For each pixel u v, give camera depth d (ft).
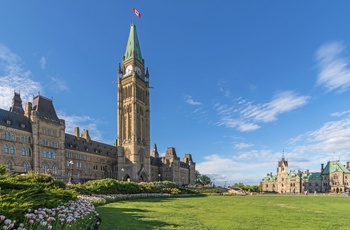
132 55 502.79
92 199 111.96
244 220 74.28
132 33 526.98
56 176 271.90
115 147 490.90
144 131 498.28
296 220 76.69
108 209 92.02
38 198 46.83
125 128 473.26
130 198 154.81
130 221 64.85
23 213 37.55
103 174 426.51
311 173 589.73
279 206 127.95
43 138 298.97
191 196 223.30
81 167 381.40
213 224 65.41
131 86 481.87
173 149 614.75
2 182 49.11
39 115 298.15
